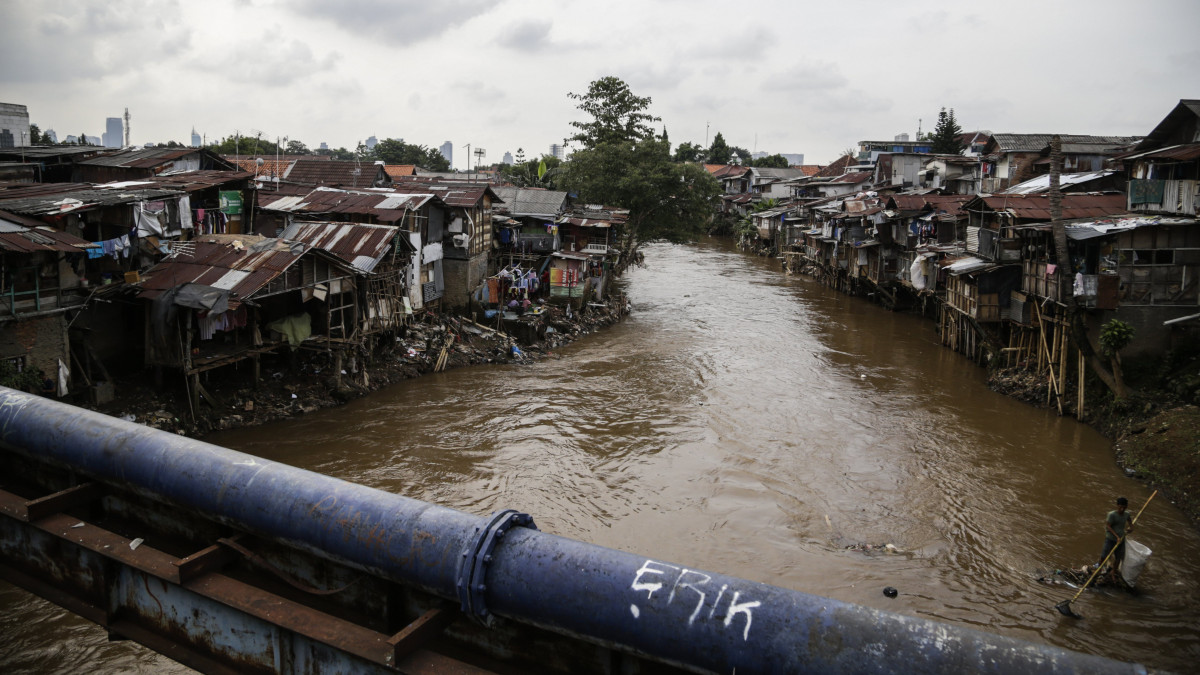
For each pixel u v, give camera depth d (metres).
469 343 29.50
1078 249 23.92
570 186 49.28
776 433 21.50
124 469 7.05
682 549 15.03
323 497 6.15
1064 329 23.61
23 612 12.21
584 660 5.57
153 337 18.92
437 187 35.31
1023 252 26.75
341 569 6.51
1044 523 16.41
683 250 73.19
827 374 28.08
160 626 6.77
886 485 18.19
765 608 4.73
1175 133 25.41
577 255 36.41
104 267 19.08
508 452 19.47
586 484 17.77
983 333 28.47
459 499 16.73
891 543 15.50
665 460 19.33
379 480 17.50
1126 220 23.31
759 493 17.55
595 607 5.01
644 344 32.47
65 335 17.52
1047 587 13.94
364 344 24.67
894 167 51.94
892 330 36.50
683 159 102.31
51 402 8.08
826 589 13.74
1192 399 20.62
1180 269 22.84
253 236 22.08
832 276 49.94
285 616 5.83
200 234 22.70
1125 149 36.00
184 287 19.03
